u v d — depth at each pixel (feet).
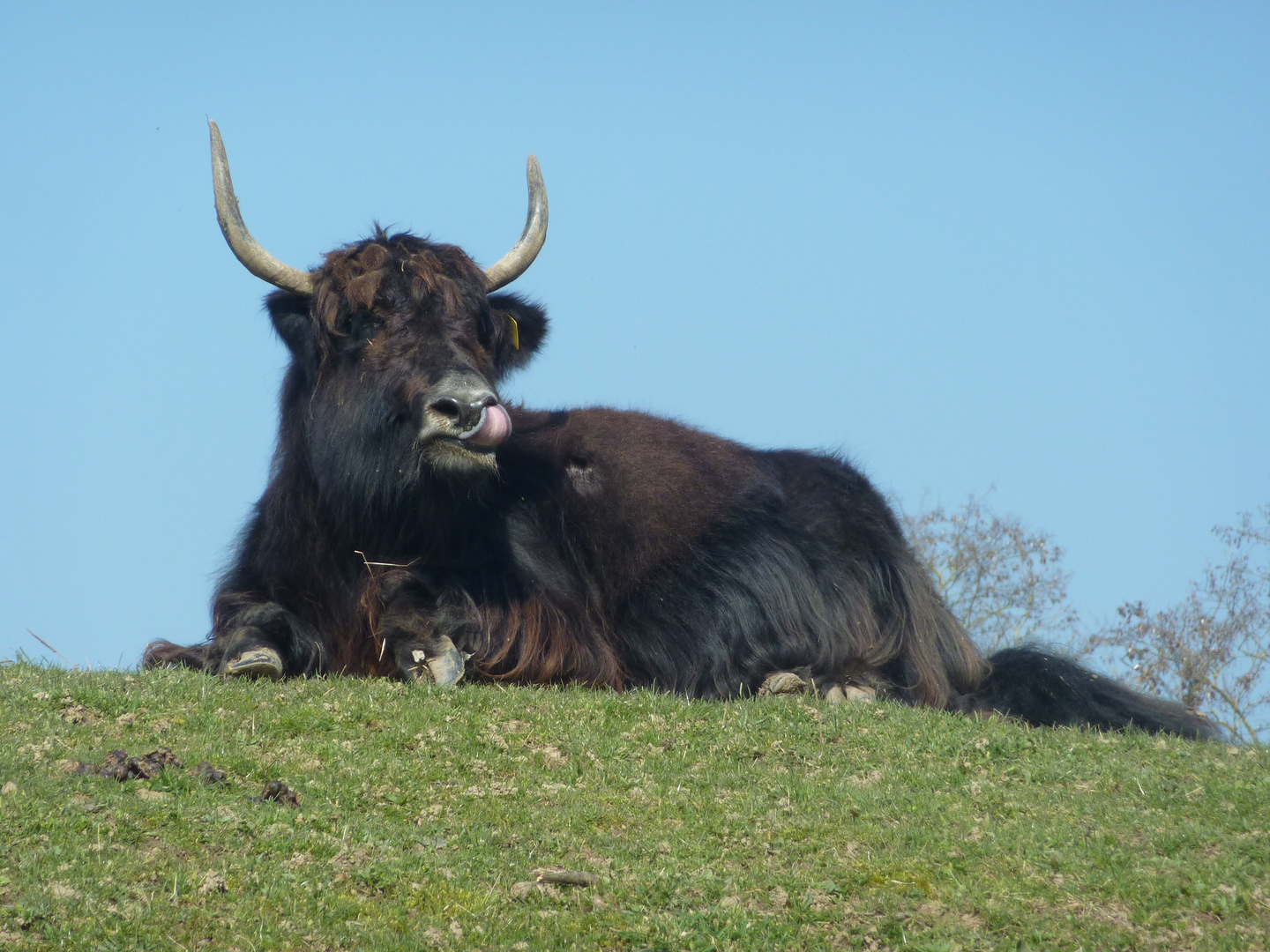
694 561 115.03
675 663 114.01
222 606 109.60
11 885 62.54
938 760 91.20
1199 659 216.13
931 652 118.21
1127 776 86.38
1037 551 240.53
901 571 120.78
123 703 89.61
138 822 70.54
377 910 65.21
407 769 83.97
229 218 110.52
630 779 85.35
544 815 78.59
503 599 109.91
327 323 108.17
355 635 109.29
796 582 115.34
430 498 106.73
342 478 107.76
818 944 64.80
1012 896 68.74
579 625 112.27
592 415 124.67
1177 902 67.82
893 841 76.02
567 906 67.62
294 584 111.04
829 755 91.61
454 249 112.98
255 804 75.36
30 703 88.43
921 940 64.85
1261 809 79.05
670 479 117.39
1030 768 88.89
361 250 111.04
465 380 101.55
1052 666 115.24
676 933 64.80
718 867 72.90
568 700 99.96
